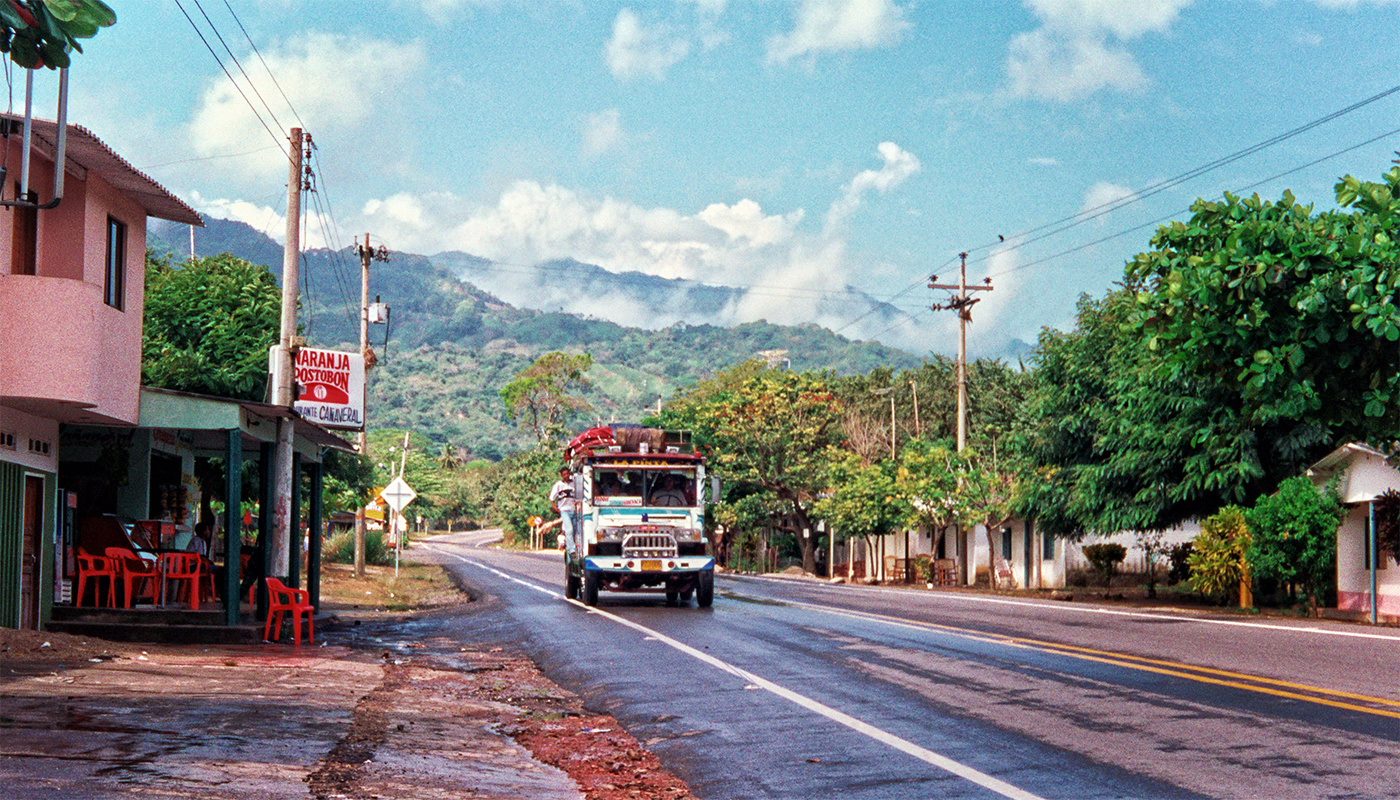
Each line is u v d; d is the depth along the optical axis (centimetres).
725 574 5731
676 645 1731
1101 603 2942
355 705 1123
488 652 1842
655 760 952
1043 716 1040
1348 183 1563
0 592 1623
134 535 2164
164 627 1795
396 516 4688
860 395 7288
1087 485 3247
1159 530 3425
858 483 5338
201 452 2842
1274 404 1589
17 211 1617
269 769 757
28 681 1123
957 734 966
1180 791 751
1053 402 3538
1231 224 1595
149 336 3006
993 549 4794
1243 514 2606
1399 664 1343
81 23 618
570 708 1266
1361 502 2398
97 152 1598
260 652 1669
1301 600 2608
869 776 826
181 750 789
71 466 2294
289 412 1989
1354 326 1452
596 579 2645
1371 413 1540
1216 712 1035
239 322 3073
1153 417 3025
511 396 14125
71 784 652
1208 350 1608
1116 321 3195
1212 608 2753
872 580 6059
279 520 2134
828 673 1372
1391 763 816
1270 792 741
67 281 1576
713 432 6719
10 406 1634
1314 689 1148
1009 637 1747
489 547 11938
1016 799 741
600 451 2655
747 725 1054
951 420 6856
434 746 943
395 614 2661
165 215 1944
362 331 4569
